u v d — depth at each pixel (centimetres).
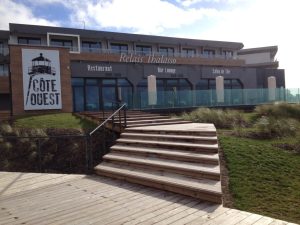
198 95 2923
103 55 3916
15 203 657
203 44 4806
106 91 3030
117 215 572
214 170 706
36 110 2195
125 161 893
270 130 1300
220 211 578
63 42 3931
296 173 850
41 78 2217
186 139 955
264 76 4075
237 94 3156
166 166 782
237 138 1165
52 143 1433
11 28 3609
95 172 895
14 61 2138
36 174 889
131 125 1295
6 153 1402
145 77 3206
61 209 613
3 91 3278
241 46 5169
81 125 1670
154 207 607
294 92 3616
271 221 531
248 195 699
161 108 2634
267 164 891
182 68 3422
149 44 4466
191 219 544
